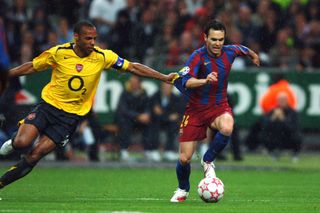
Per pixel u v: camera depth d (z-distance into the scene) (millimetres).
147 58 69125
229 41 65812
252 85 67312
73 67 34688
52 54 34656
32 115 34781
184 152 35344
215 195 34375
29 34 65812
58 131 34656
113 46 69438
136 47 69812
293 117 64062
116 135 62156
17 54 66750
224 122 34781
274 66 71562
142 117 61344
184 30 71688
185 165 35312
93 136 61250
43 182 46719
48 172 53719
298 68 70875
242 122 67125
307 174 55406
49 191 41281
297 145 64375
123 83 64250
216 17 70625
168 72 64500
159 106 61875
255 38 73062
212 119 35406
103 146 67938
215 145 34750
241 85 67188
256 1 79188
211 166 35031
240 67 69250
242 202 36062
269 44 73500
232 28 68938
